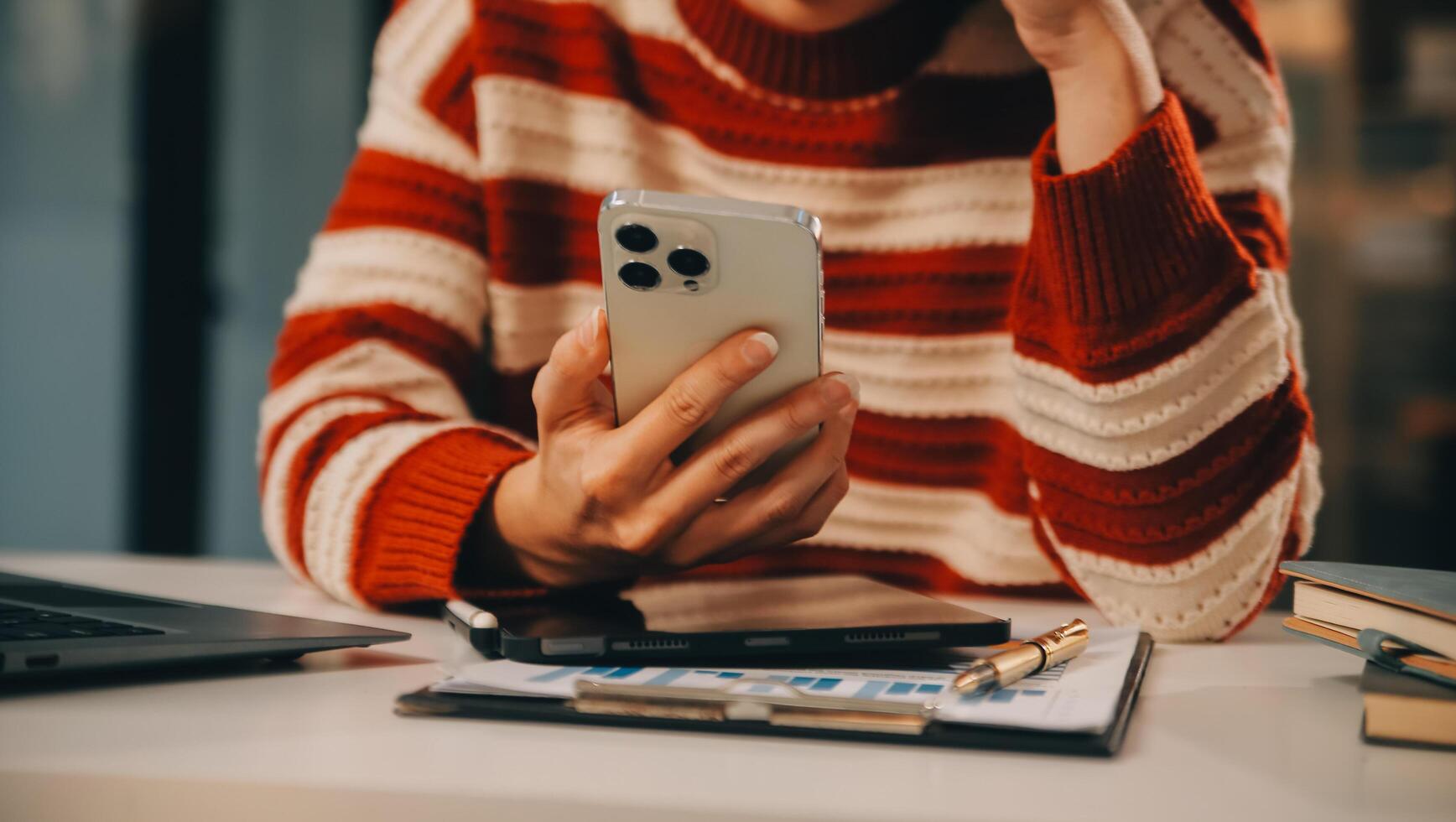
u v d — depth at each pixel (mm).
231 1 2229
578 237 913
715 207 438
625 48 909
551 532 562
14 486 2254
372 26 2234
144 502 2273
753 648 433
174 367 2273
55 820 302
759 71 872
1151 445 608
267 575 783
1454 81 2553
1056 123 652
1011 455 833
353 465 660
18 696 385
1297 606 460
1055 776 310
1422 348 2613
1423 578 432
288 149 2260
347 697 394
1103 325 612
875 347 883
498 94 884
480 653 476
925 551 883
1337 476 2609
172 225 2248
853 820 273
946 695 364
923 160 869
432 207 881
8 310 2236
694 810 278
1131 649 456
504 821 286
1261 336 606
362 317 817
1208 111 747
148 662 398
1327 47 2449
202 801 297
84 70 2219
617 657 430
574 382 518
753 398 503
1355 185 2592
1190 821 275
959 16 850
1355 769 322
